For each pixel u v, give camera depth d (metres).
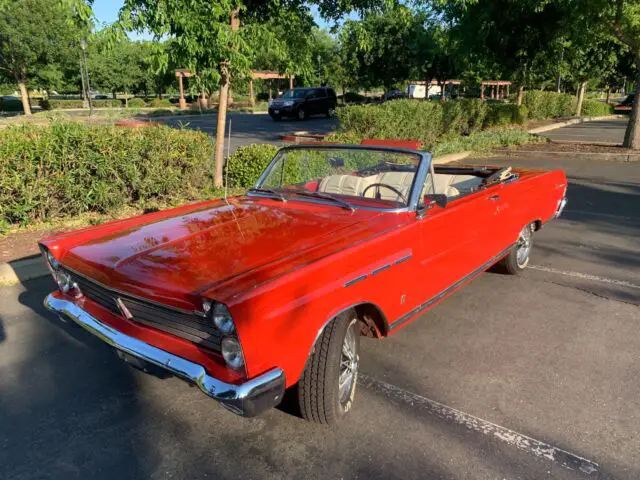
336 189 4.07
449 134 17.23
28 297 4.99
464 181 5.17
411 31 28.45
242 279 2.51
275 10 8.25
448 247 3.85
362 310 3.24
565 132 22.52
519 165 12.83
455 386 3.42
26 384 3.52
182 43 6.52
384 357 3.81
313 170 4.21
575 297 4.90
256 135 20.22
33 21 33.38
